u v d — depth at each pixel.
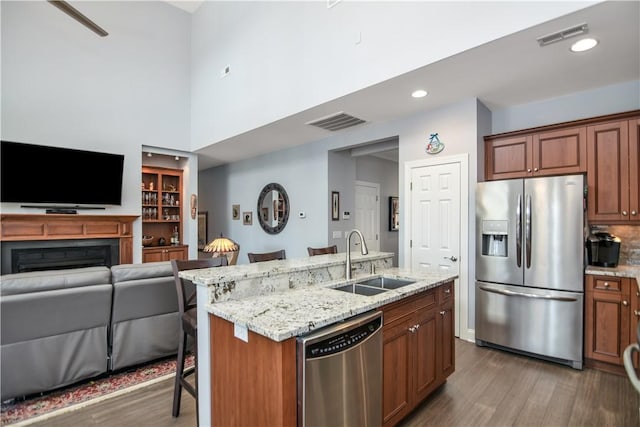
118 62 5.36
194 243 6.41
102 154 5.05
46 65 4.70
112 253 5.29
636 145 2.85
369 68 3.19
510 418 2.18
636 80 3.08
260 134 4.93
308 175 5.45
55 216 4.67
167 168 6.41
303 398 1.39
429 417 2.19
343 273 2.61
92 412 2.28
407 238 4.10
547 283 3.00
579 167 3.11
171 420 2.19
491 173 3.63
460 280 3.64
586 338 2.88
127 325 2.75
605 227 3.28
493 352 3.27
